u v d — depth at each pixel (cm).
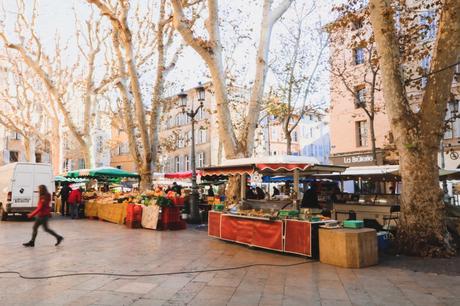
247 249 958
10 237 1171
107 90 2634
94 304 502
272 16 1517
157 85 1939
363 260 746
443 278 659
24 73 2889
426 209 879
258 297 541
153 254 880
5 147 4200
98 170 2005
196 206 1667
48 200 1010
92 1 1755
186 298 533
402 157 920
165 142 3841
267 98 2844
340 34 2472
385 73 941
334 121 2919
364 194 1444
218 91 1469
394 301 525
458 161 2239
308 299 532
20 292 557
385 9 934
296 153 4850
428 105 900
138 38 2214
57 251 916
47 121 3969
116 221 1650
